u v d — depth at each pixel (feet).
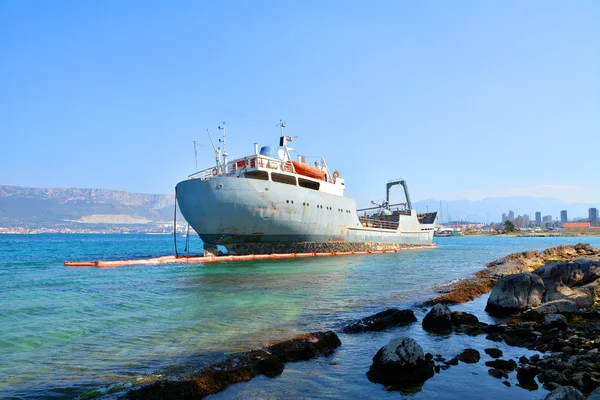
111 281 61.87
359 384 20.45
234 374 20.56
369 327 31.63
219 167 107.65
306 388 19.81
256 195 92.12
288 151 119.34
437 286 59.06
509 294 39.27
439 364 23.53
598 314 35.35
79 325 32.89
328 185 121.39
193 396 18.21
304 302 44.57
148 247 219.82
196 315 37.14
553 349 26.17
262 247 102.47
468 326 32.53
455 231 607.78
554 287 40.68
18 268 84.12
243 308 40.70
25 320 34.60
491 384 20.49
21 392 19.19
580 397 16.02
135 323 33.73
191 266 85.51
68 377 21.20
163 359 24.27
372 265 93.35
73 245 243.81
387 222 160.76
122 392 18.44
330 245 118.11
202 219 94.17
